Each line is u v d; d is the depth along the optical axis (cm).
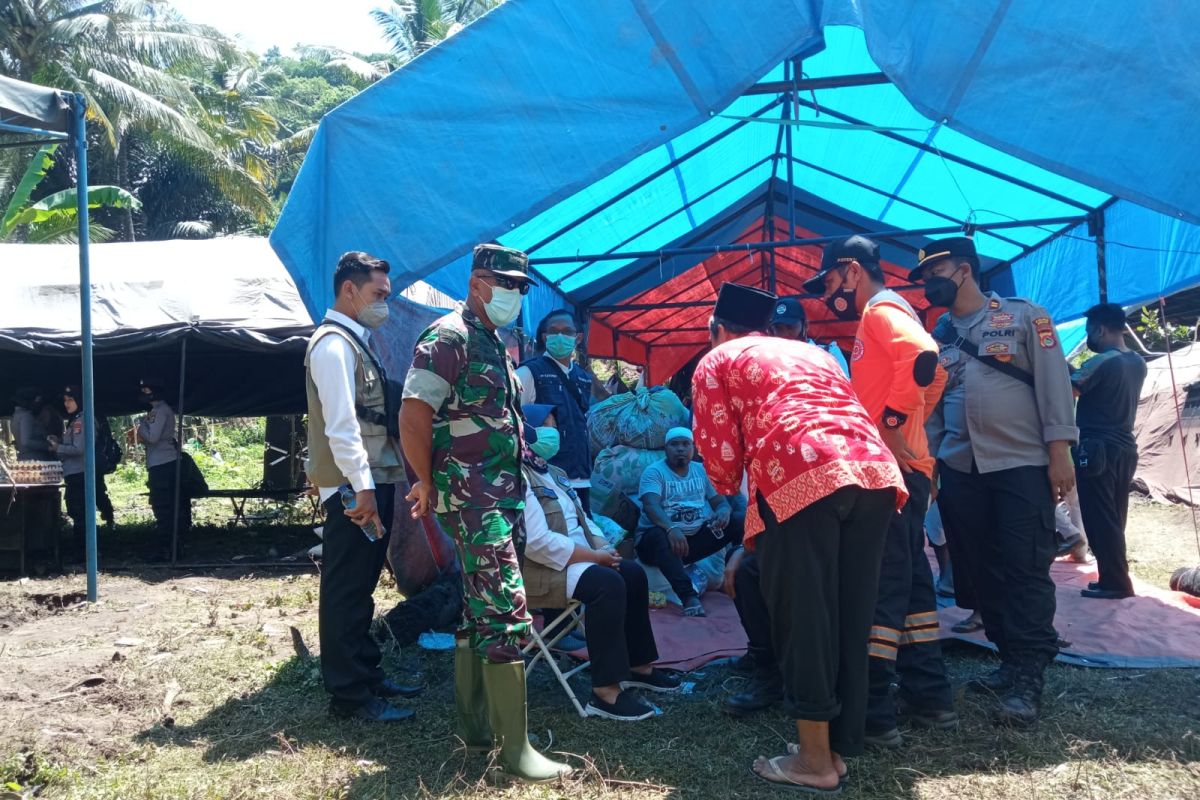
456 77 502
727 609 591
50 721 413
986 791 328
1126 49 427
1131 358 584
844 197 877
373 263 411
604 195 740
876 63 443
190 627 592
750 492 335
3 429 1276
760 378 331
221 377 1145
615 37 488
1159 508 1127
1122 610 556
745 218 973
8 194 2281
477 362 353
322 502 411
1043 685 410
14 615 629
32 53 2430
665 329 1381
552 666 414
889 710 361
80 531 952
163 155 3127
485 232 494
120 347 872
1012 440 404
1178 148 421
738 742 377
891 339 363
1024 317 411
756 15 472
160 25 2681
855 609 328
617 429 641
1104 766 346
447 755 368
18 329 860
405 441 349
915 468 377
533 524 407
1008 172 698
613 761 360
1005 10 435
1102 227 726
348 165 505
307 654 498
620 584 405
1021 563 399
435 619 535
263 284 930
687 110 482
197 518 1188
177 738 395
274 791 341
